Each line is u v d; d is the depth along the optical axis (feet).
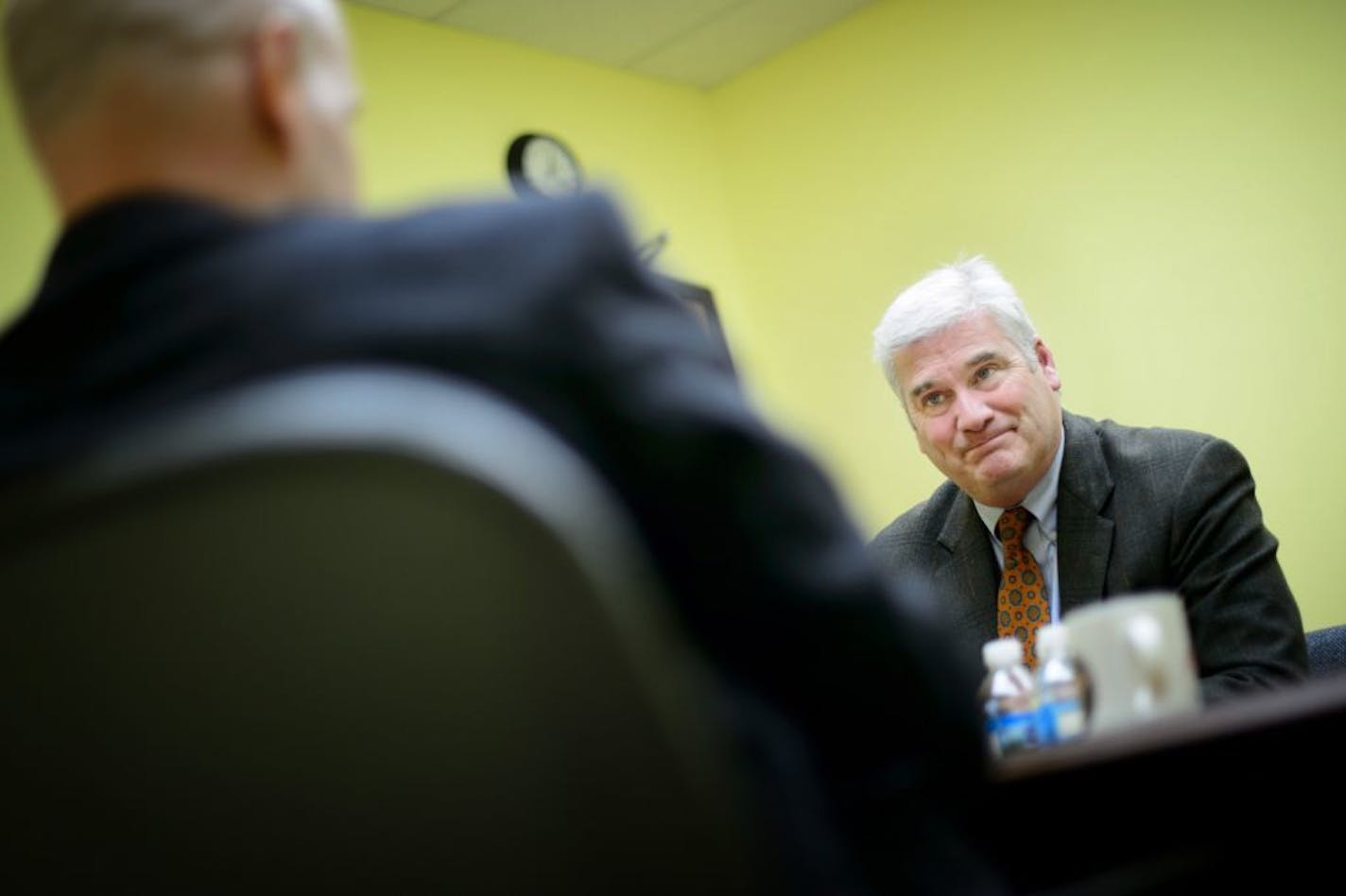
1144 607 3.43
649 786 1.65
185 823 1.75
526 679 1.65
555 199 2.31
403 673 1.66
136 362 2.11
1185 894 2.73
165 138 2.47
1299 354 11.98
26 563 1.64
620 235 2.30
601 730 1.65
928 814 2.30
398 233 2.23
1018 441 7.64
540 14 13.66
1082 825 2.80
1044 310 13.38
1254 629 7.07
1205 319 12.48
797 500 2.23
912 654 2.28
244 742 1.71
